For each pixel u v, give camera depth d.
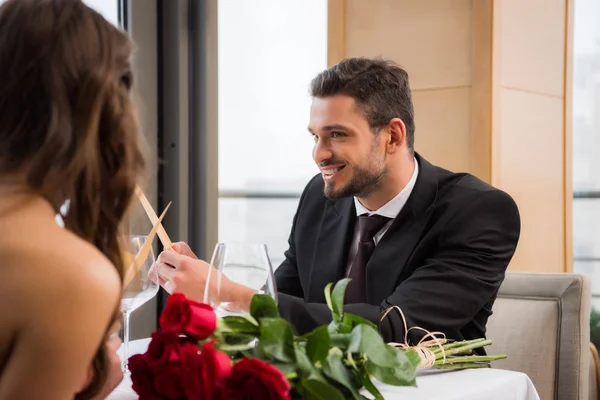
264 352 0.85
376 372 0.91
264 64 3.07
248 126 3.05
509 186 2.62
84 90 0.74
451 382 1.28
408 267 1.73
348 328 0.97
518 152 2.66
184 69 2.91
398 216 1.77
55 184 0.73
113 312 0.74
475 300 1.63
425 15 2.68
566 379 1.90
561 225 2.87
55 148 0.72
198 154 2.95
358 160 1.75
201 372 0.77
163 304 2.92
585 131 3.02
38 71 0.74
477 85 2.57
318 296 1.87
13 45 0.74
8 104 0.74
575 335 1.90
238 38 3.02
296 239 2.01
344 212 1.91
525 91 2.69
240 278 1.12
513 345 1.96
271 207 3.12
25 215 0.73
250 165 3.06
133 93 0.83
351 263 1.87
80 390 0.78
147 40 2.86
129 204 0.82
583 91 3.01
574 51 3.00
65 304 0.70
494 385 1.28
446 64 2.64
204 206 2.95
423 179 1.80
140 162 0.83
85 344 0.71
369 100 1.75
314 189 2.06
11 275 0.70
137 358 0.82
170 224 2.91
